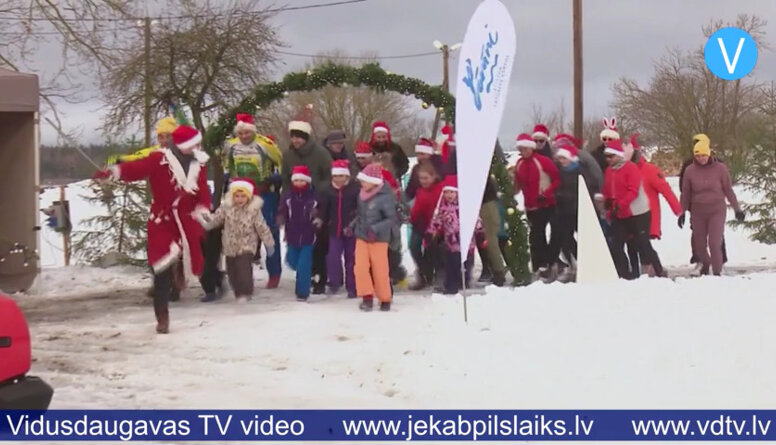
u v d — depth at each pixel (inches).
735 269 528.7
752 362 267.9
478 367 275.6
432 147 461.4
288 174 434.3
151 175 340.2
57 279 512.7
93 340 334.0
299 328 344.5
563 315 325.7
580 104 1052.5
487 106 329.7
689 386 252.2
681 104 1576.0
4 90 447.2
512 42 326.0
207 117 741.3
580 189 398.6
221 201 443.5
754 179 667.4
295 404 247.9
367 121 1248.2
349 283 420.5
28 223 474.3
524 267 441.7
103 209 719.1
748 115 1471.5
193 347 319.9
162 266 338.3
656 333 297.7
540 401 243.0
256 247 417.1
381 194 377.4
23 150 474.6
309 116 474.0
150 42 722.2
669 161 1598.2
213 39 726.5
